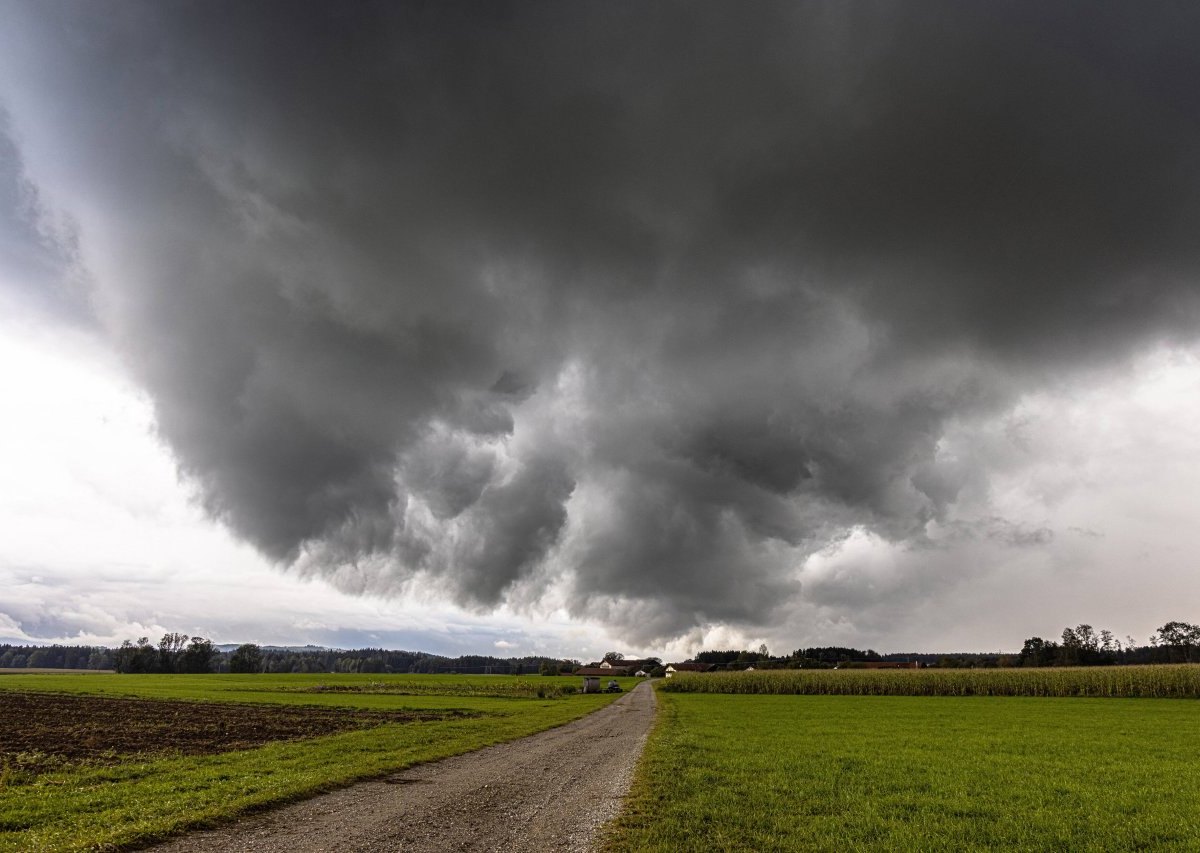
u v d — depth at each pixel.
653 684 146.50
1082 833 14.91
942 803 17.83
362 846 12.68
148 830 13.12
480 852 12.42
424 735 32.75
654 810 16.05
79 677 140.00
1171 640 168.25
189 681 121.12
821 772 22.44
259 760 23.30
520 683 126.00
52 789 17.88
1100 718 50.06
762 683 104.00
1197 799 18.89
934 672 95.50
